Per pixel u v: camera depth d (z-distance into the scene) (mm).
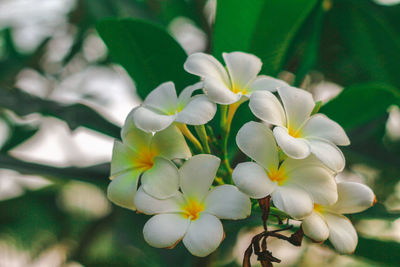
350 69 1093
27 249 1156
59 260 1145
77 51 1322
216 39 941
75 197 1228
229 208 798
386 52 1029
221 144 881
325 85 1145
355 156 1063
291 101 830
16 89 1046
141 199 806
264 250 810
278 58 946
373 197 816
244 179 788
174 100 835
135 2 1203
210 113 809
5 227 1166
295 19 928
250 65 858
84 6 1345
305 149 799
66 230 1172
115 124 997
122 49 920
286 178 808
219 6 927
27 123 1226
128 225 1037
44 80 1320
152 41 916
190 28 1312
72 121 995
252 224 896
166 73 931
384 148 1048
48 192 1235
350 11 1041
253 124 807
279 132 799
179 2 1167
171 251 987
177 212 807
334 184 803
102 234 1059
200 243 787
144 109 824
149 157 831
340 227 812
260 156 801
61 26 1398
